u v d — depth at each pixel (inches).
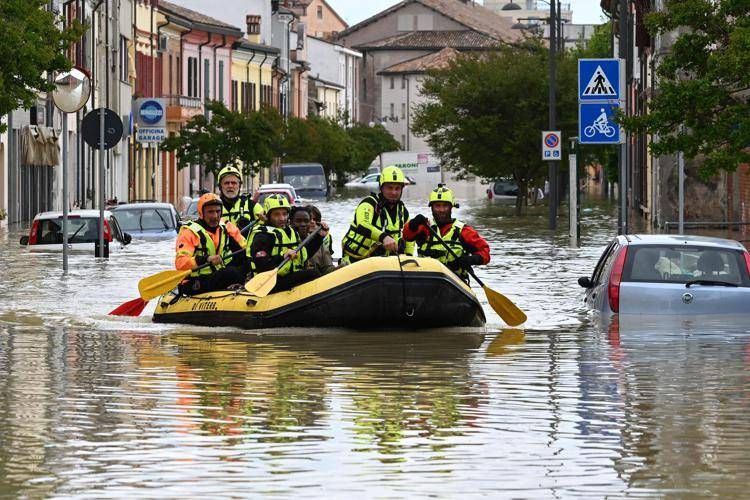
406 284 1003.3
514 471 553.3
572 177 2281.0
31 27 1988.2
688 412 675.4
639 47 3457.2
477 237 1067.3
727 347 904.9
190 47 5324.8
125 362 858.1
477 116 3885.3
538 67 3850.9
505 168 3905.0
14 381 778.8
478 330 1025.5
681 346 912.3
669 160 2630.4
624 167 1824.6
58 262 1792.6
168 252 1989.4
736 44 1333.7
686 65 1435.8
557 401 708.0
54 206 3666.3
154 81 4894.2
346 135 6796.3
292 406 694.5
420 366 836.6
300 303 1015.0
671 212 2642.7
